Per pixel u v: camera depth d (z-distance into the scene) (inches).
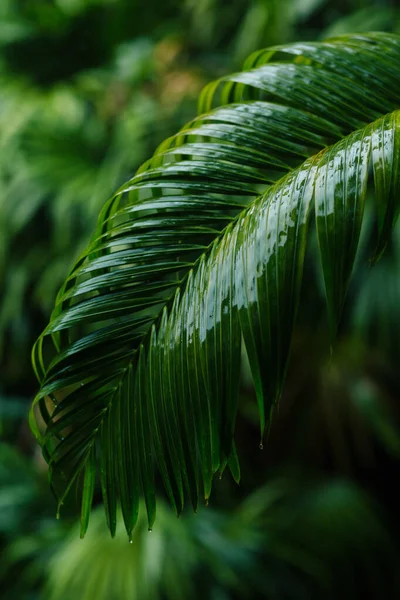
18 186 294.2
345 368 276.5
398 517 302.2
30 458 311.1
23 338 311.1
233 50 321.4
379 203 84.3
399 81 98.6
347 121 95.9
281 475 284.5
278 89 98.3
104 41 341.4
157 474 260.2
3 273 305.0
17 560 263.0
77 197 286.2
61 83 348.2
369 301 251.6
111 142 307.6
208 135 95.5
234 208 90.6
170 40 318.7
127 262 90.3
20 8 339.0
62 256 292.0
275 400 81.7
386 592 275.0
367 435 279.0
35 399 90.0
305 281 276.1
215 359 84.4
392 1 303.4
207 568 241.0
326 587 257.6
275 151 94.1
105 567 209.9
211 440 85.1
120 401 90.4
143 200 92.4
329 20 316.8
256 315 82.7
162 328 88.7
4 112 303.4
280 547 247.6
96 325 265.1
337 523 255.3
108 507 90.4
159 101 298.7
